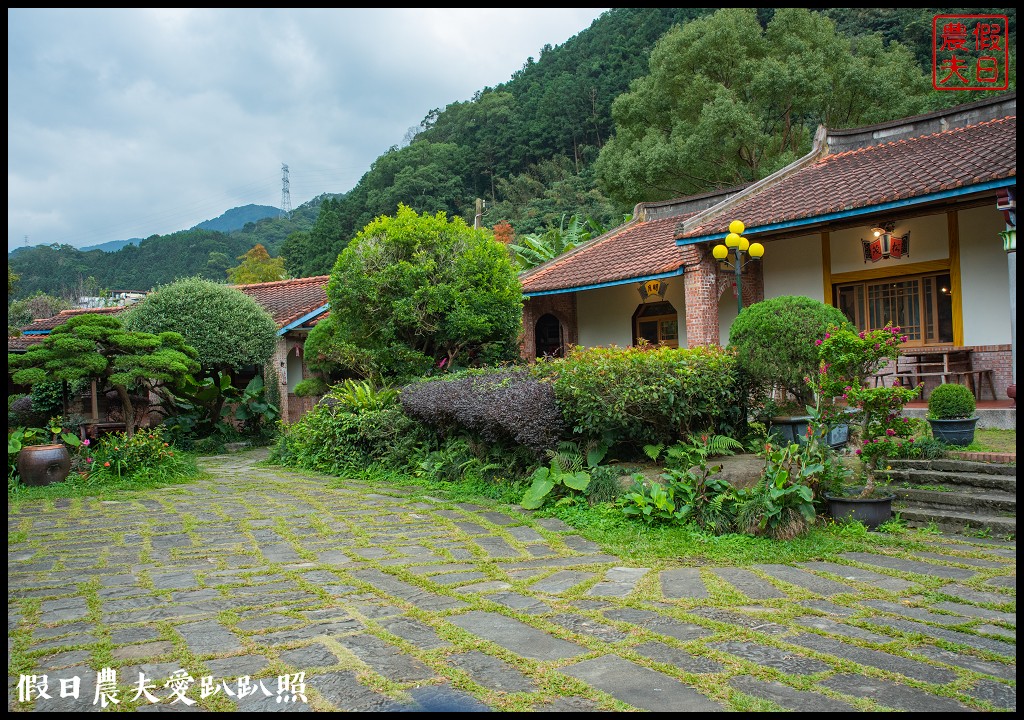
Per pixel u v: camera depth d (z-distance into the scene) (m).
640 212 16.05
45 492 7.47
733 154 19.91
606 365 6.41
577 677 2.77
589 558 4.66
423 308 10.50
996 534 4.83
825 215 9.09
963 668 2.82
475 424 6.88
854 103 20.03
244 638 3.20
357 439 9.13
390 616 3.50
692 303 10.85
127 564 4.59
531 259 19.08
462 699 2.57
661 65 21.12
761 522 4.90
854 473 6.13
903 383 10.11
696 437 6.52
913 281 10.27
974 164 8.48
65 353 8.35
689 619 3.44
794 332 6.41
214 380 12.77
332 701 2.55
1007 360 9.10
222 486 8.05
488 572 4.30
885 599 3.70
